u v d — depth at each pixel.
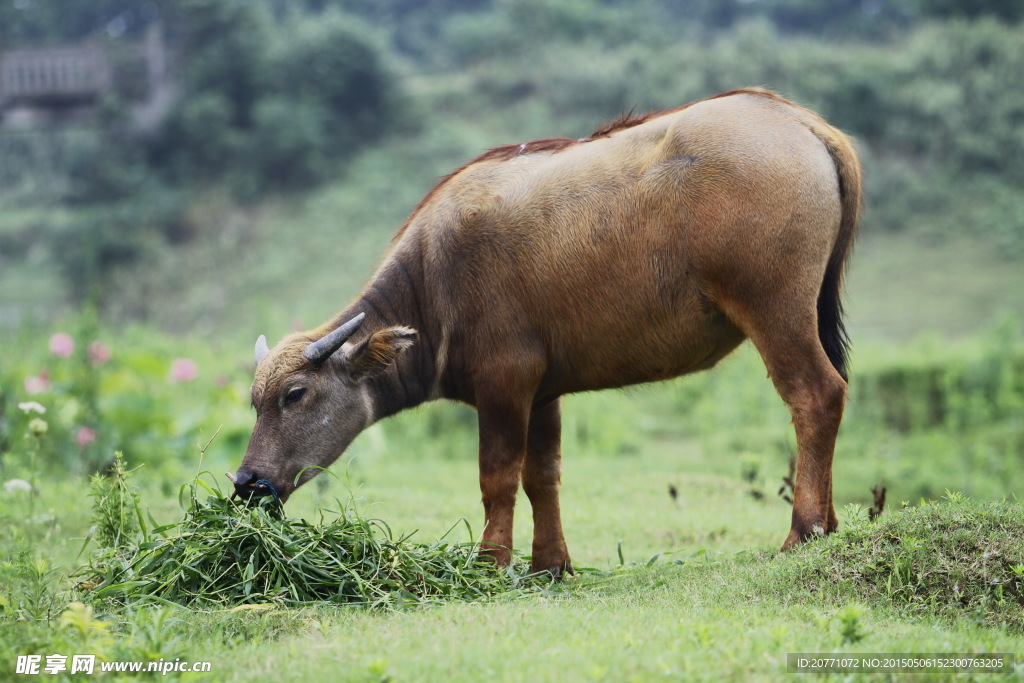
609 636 11.98
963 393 48.69
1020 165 106.19
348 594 15.20
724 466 35.75
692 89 116.06
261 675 11.05
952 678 10.74
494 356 17.86
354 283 96.62
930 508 15.59
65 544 20.86
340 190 111.62
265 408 17.72
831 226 16.80
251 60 118.25
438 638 12.15
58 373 35.94
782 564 15.39
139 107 117.94
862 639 11.77
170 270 103.38
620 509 26.39
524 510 26.34
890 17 168.12
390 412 19.02
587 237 17.52
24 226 111.94
